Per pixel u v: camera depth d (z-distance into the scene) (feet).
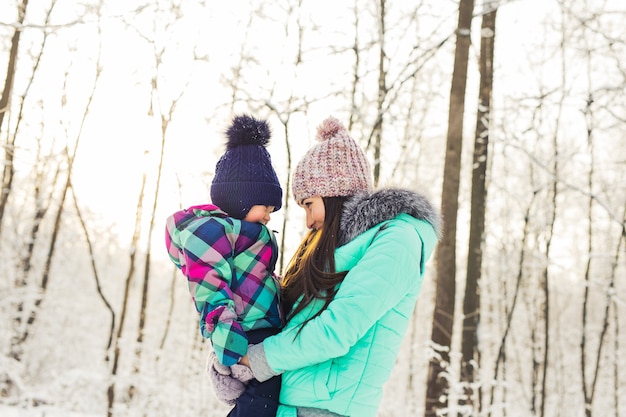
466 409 21.44
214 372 5.23
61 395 28.81
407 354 46.26
